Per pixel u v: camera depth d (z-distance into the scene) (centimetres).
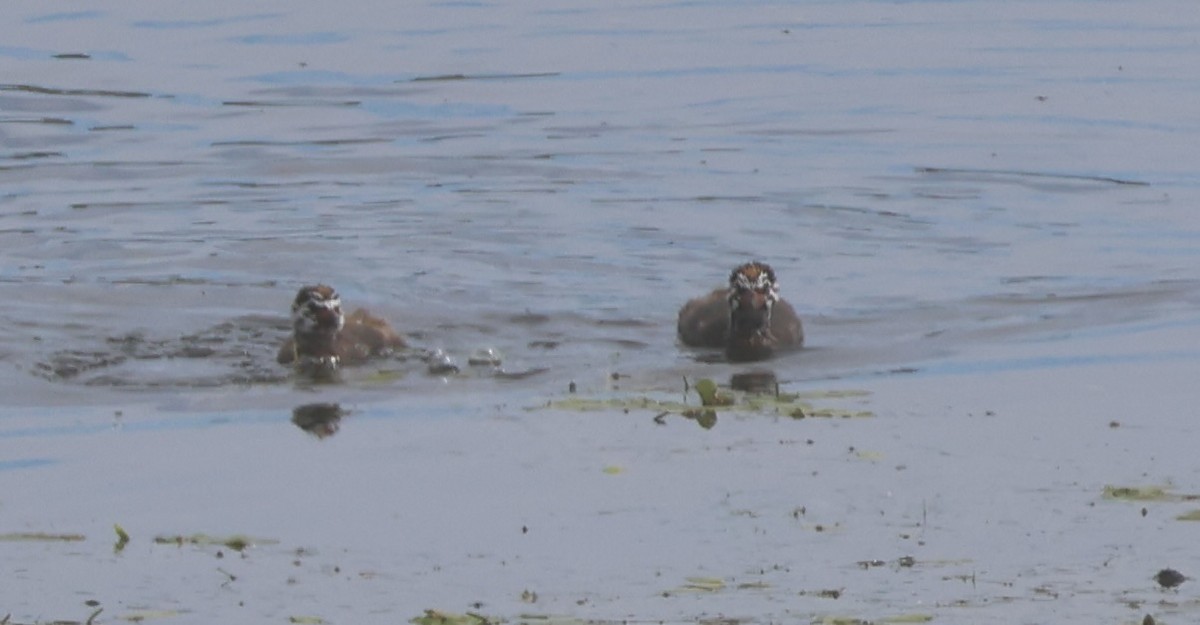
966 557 1356
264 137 3188
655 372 1967
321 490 1553
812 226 2608
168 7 4388
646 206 2725
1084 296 2230
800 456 1620
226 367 2005
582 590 1304
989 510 1460
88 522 1477
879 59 3838
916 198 2759
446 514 1480
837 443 1659
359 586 1321
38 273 2380
